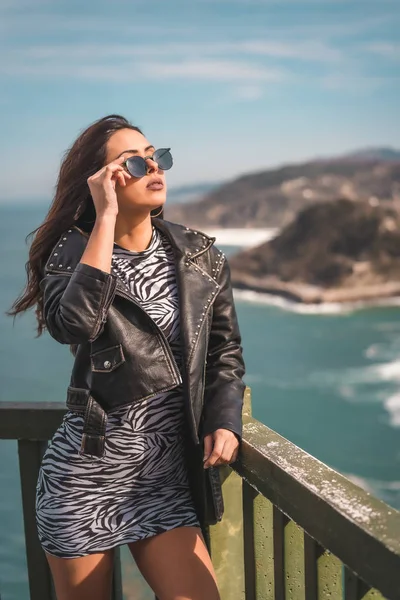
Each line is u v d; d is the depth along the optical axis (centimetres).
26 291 199
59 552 188
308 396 6147
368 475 4622
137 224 190
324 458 4944
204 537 201
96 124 194
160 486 191
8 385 6700
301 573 168
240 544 203
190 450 192
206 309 187
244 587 205
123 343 177
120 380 178
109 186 179
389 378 6419
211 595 179
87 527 184
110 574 190
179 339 187
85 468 184
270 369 6925
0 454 4216
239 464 177
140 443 184
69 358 7531
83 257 176
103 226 177
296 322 8619
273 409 5916
